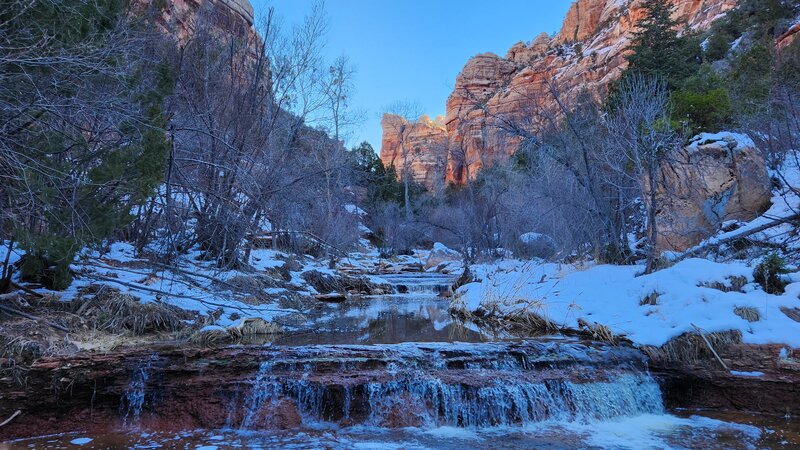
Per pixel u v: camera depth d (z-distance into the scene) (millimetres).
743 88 16375
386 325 8898
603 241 11078
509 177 20922
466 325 8953
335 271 17016
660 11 24938
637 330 6410
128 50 6301
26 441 4348
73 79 5219
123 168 5668
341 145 17500
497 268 15297
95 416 4758
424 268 27125
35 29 4777
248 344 6613
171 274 8664
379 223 36656
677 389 5680
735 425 4949
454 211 28516
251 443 4398
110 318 6219
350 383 5066
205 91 10016
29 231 5250
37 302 5953
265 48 11742
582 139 10547
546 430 4887
